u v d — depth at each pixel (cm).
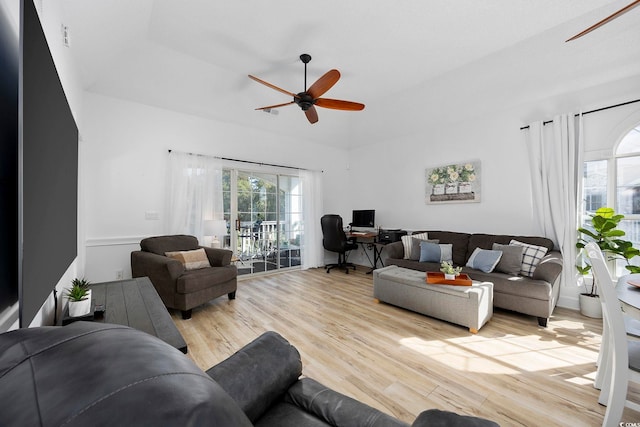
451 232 420
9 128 76
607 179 302
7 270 73
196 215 388
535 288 270
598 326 266
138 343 40
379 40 286
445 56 315
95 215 321
